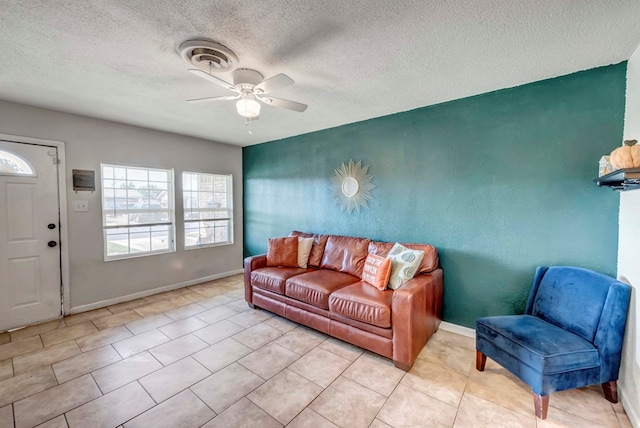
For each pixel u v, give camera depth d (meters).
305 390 1.88
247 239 4.93
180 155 4.04
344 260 3.11
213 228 4.55
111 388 1.89
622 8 1.40
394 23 1.53
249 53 1.84
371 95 2.56
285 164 4.26
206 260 4.41
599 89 2.03
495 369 2.11
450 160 2.71
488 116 2.49
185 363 2.18
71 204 3.10
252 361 2.21
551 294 2.01
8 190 2.75
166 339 2.56
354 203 3.45
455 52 1.83
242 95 2.10
